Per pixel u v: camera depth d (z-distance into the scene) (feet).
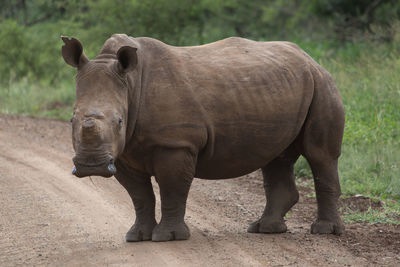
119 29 266.77
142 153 82.38
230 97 84.89
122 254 81.46
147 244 85.51
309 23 299.58
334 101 92.79
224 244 85.71
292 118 89.51
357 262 77.46
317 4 292.40
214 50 89.40
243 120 85.76
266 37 351.25
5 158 154.61
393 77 173.78
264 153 89.15
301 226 99.50
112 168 73.00
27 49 291.38
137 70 81.20
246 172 90.94
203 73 84.58
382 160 134.41
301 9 332.80
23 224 101.09
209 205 114.32
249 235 92.17
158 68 82.79
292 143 95.09
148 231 88.02
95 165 72.28
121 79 78.18
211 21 349.00
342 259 78.59
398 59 184.03
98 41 266.98
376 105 164.55
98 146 72.54
